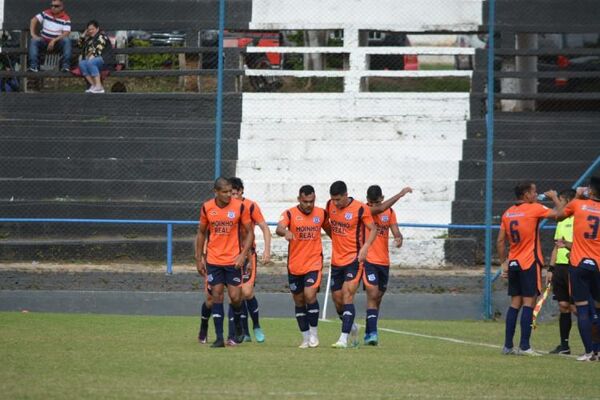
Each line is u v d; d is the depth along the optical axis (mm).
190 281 72875
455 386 35906
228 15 101250
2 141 92625
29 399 30953
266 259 47469
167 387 33812
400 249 82625
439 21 100188
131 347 46969
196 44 101062
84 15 101938
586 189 48281
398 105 96062
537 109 103125
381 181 89062
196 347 47500
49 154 92500
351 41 99688
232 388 33906
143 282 72688
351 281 48156
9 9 103125
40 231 84625
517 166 89062
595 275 46250
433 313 69000
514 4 100062
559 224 52281
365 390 34312
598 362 45469
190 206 85375
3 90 101688
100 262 81562
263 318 68188
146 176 90000
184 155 92188
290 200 87938
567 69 104062
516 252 46688
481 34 100312
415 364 42031
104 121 94875
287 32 112062
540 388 36062
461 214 85250
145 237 84562
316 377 37219
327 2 100562
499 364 42938
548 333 61781
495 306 68938
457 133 94000
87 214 85812
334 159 90562
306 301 48500
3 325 58375
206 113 97188
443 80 109875
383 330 60656
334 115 96125
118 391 32750
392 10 100375
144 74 97062
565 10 100062
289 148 91938
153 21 101250
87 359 41375
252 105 96250
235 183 50344
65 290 71250
